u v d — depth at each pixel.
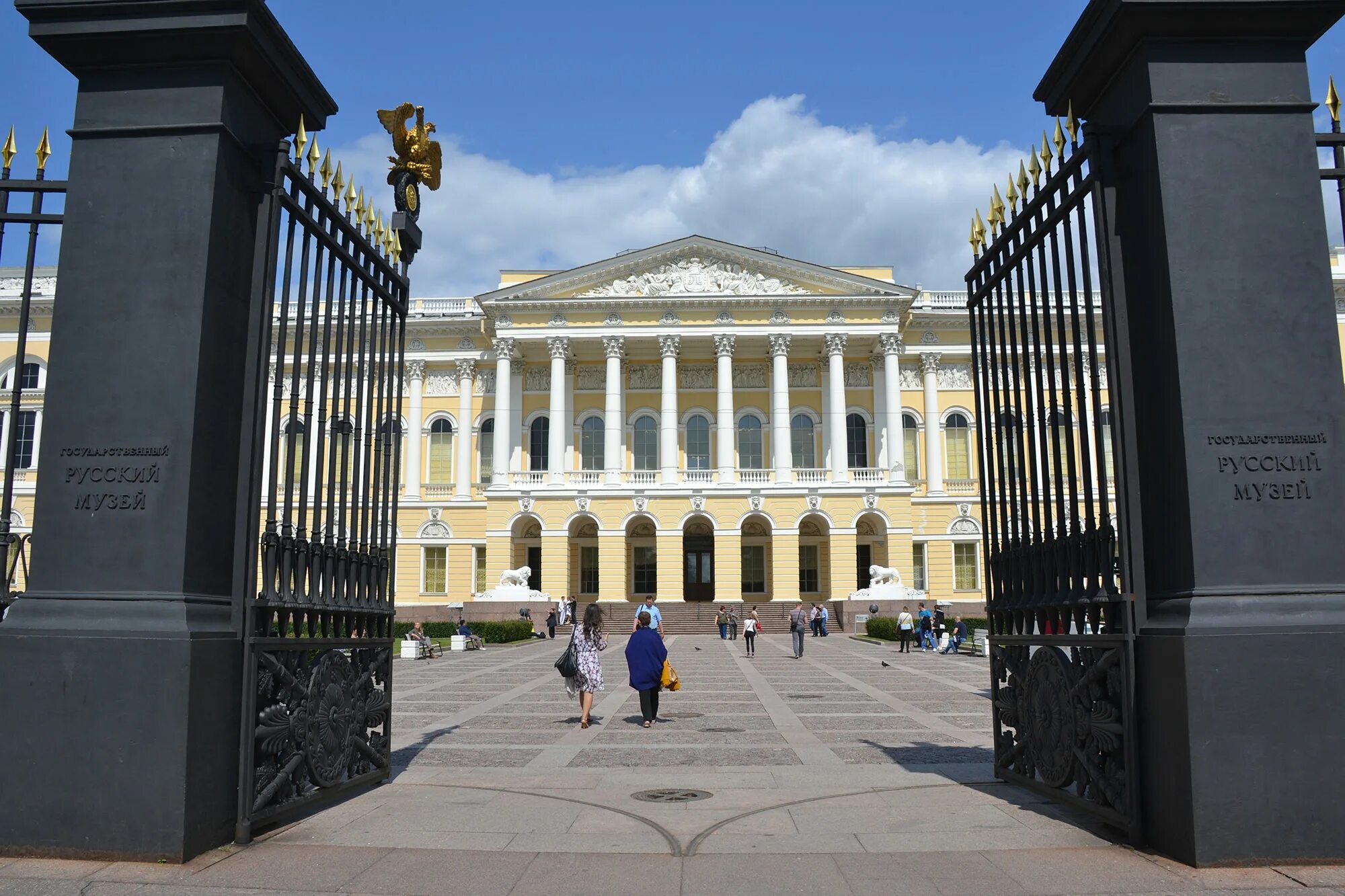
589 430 61.16
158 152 6.61
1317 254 6.34
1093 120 7.28
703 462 60.69
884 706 16.30
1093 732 6.80
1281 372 6.20
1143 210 6.56
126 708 5.99
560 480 57.25
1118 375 6.60
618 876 5.75
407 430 62.00
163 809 5.91
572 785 8.59
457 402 62.28
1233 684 5.77
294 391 7.31
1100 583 6.84
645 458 60.88
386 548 9.01
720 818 7.21
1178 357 6.17
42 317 48.06
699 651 36.59
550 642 43.91
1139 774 6.29
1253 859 5.68
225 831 6.33
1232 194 6.37
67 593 6.19
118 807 5.93
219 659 6.29
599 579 57.62
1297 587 5.97
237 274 6.83
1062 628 7.55
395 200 9.45
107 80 6.71
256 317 6.76
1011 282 8.69
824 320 57.78
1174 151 6.39
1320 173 6.54
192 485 6.25
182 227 6.49
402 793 8.17
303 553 7.31
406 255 9.56
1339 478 6.10
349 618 8.18
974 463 60.97
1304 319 6.26
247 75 6.87
